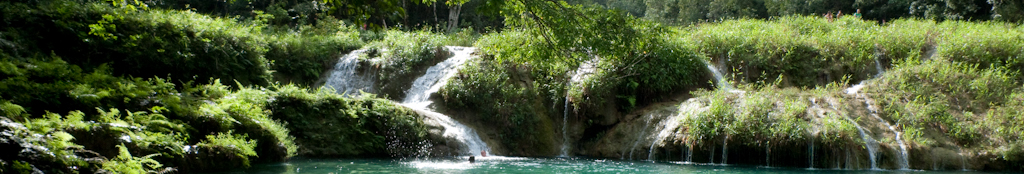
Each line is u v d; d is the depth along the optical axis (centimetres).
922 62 1609
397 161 1171
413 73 1798
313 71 1852
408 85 1775
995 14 2647
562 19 884
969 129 1208
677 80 1602
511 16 934
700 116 1261
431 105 1565
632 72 1575
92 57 1257
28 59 1036
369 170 988
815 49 1744
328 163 1073
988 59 1598
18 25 1198
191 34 1461
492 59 1689
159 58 1343
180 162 793
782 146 1149
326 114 1279
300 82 1828
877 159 1128
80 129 701
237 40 1573
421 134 1316
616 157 1390
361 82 1825
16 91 853
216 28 1535
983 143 1177
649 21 1006
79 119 732
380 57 1866
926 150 1150
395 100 1756
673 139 1284
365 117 1312
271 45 1806
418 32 2039
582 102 1512
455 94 1552
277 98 1247
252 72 1595
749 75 1694
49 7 1261
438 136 1344
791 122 1180
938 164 1134
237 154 896
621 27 947
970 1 2795
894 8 3341
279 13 2625
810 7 3553
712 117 1259
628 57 1577
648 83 1565
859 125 1212
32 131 627
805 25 2267
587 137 1527
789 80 1689
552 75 1617
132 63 1307
